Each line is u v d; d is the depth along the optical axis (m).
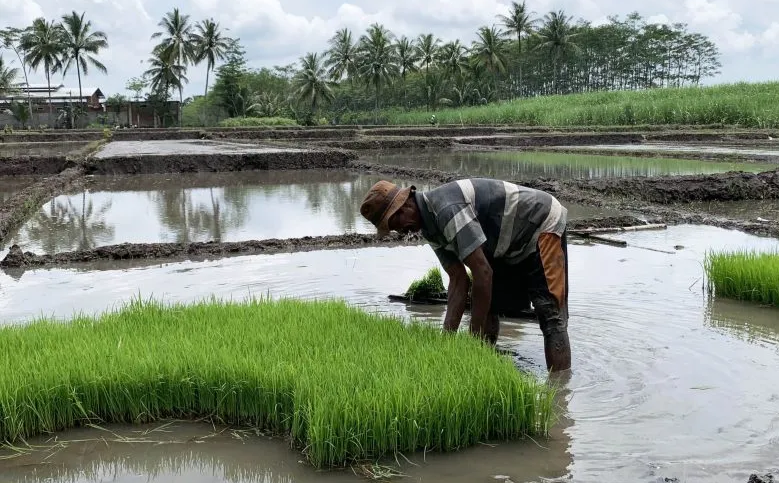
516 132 45.12
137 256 9.68
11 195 18.02
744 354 5.42
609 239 10.44
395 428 3.89
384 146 35.97
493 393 4.09
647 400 4.56
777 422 4.21
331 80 77.06
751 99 44.31
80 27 65.81
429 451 3.96
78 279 8.38
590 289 7.49
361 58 75.94
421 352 4.57
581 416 4.34
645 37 101.94
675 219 12.48
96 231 12.06
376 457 3.88
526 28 77.88
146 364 4.48
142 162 23.64
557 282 5.02
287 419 4.17
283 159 24.95
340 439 3.82
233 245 10.14
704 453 3.84
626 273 8.31
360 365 4.36
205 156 24.31
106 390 4.41
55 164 23.62
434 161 27.42
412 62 82.88
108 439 4.21
